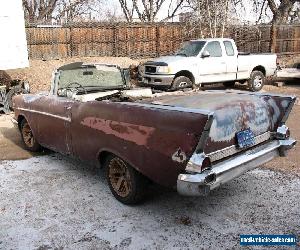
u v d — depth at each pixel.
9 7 10.82
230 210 3.87
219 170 3.25
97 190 4.46
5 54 11.00
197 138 3.05
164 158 3.32
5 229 3.57
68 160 5.65
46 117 5.05
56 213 3.88
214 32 17.83
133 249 3.20
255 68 13.42
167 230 3.50
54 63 16.42
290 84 14.95
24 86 10.16
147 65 11.73
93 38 18.53
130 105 3.71
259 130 3.90
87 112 4.18
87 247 3.25
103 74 5.52
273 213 3.78
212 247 3.20
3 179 4.88
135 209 3.94
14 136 7.32
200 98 4.14
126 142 3.68
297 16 25.88
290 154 5.68
